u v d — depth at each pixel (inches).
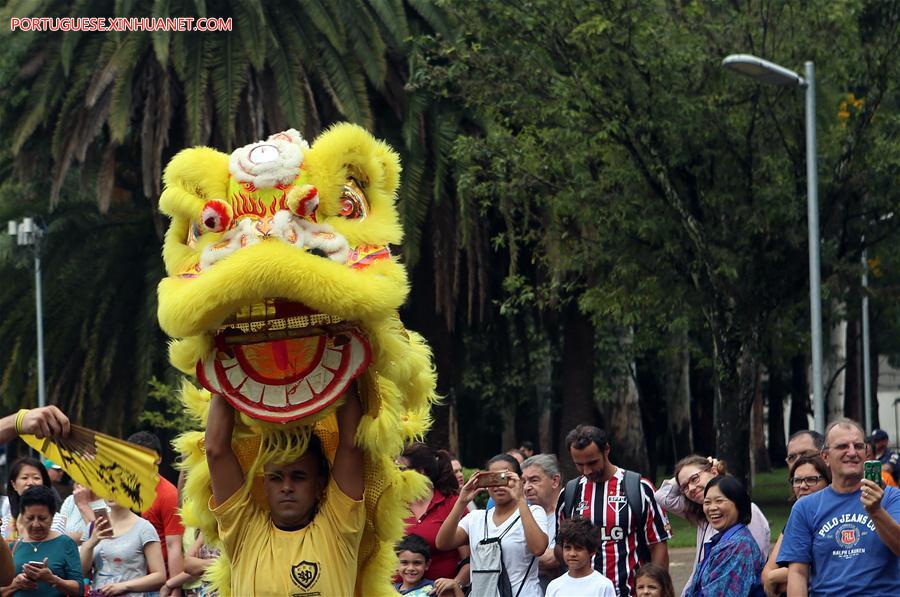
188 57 786.2
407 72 843.4
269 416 185.9
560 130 758.5
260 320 186.9
